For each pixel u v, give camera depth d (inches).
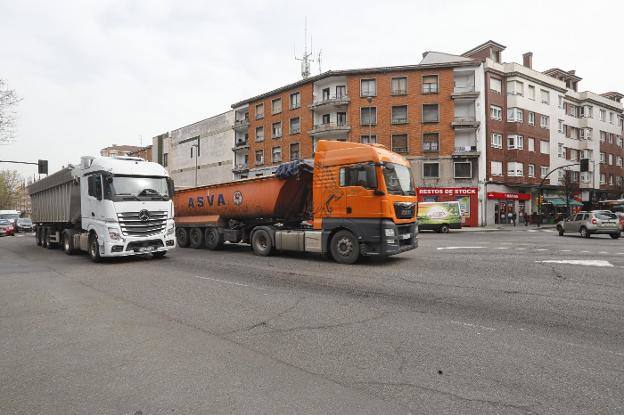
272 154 1759.4
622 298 242.4
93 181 446.0
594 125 1930.4
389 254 374.0
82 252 580.7
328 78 1536.7
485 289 271.3
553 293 256.8
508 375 133.6
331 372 138.6
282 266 393.4
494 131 1466.5
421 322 196.7
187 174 2252.7
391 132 1454.2
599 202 1625.2
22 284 319.3
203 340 174.2
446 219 1132.5
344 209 399.5
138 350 162.7
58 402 119.5
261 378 134.3
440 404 114.7
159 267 402.6
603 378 130.3
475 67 1422.2
